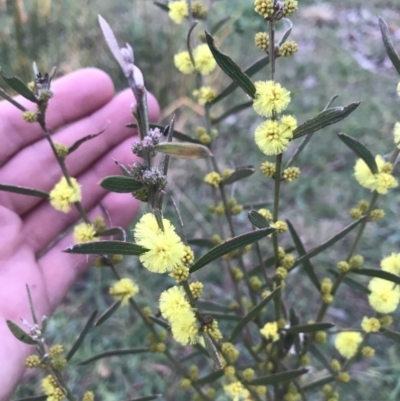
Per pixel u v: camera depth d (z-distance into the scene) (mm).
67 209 149
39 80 132
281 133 103
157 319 147
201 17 162
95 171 197
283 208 304
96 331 261
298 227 293
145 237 95
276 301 146
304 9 420
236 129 340
